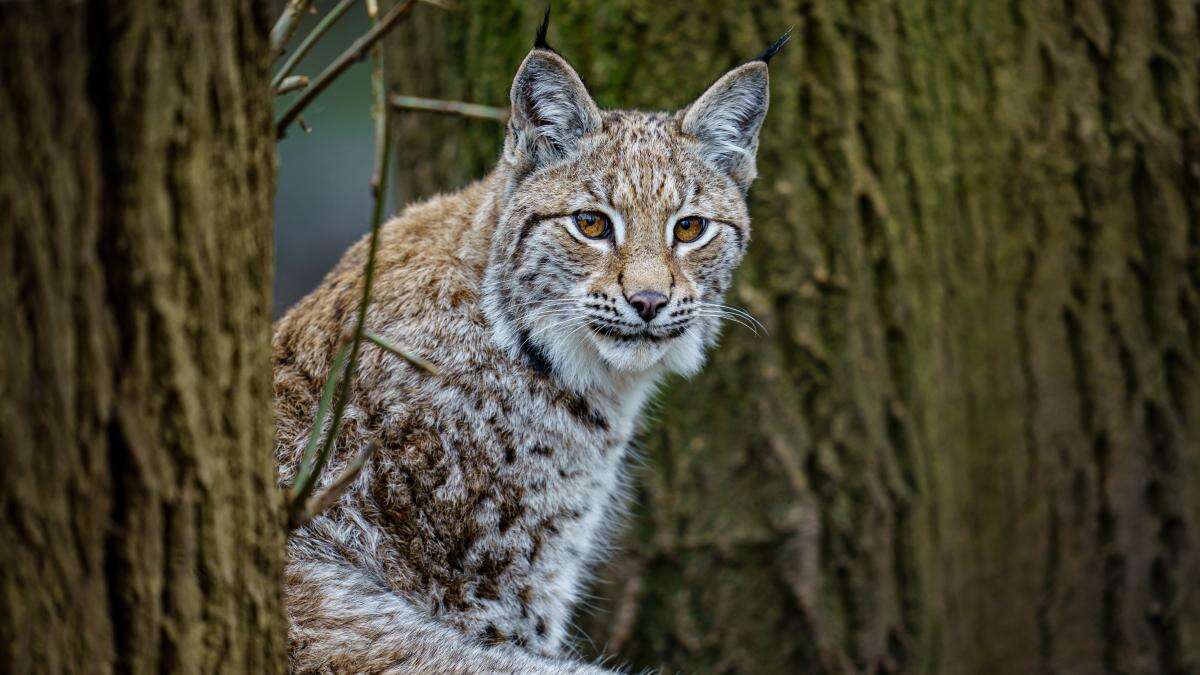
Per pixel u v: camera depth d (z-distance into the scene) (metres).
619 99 10.66
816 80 10.54
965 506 11.33
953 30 10.89
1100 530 11.67
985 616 11.58
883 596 10.83
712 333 9.21
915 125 10.73
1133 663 11.77
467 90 11.19
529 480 8.12
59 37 4.15
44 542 4.37
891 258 10.70
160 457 4.53
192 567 4.69
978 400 11.34
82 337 4.32
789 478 10.73
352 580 7.44
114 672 4.57
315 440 5.53
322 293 8.44
